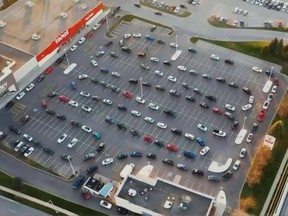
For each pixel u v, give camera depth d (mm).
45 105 136375
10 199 113312
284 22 163250
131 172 116625
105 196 110312
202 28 163000
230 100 135750
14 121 133000
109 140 126188
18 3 169750
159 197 103375
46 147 124438
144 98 137500
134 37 160000
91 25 166250
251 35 158750
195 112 132875
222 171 116625
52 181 116812
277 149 121000
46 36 154125
